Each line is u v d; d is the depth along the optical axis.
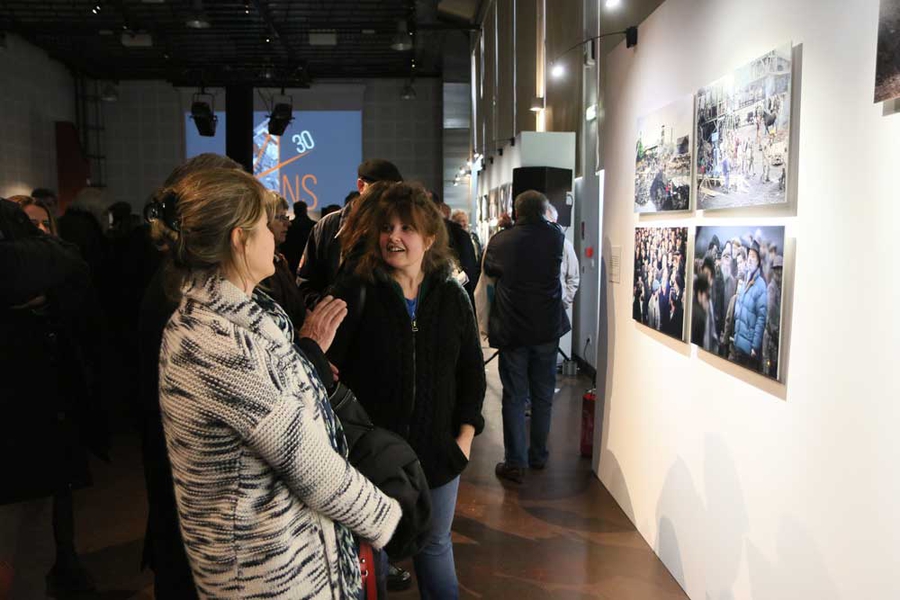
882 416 1.65
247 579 1.23
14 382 2.48
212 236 1.25
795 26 2.01
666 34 3.03
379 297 2.15
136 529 3.54
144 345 1.79
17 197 2.98
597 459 4.23
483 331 4.21
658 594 2.86
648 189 3.19
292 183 19.67
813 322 1.93
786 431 2.07
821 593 1.91
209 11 13.94
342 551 1.38
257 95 19.55
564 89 8.22
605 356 4.04
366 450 1.55
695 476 2.74
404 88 18.59
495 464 4.49
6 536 2.54
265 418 1.20
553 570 3.08
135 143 19.69
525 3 10.36
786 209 2.06
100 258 5.01
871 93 1.68
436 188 19.83
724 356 2.42
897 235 1.59
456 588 2.30
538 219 4.09
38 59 17.38
